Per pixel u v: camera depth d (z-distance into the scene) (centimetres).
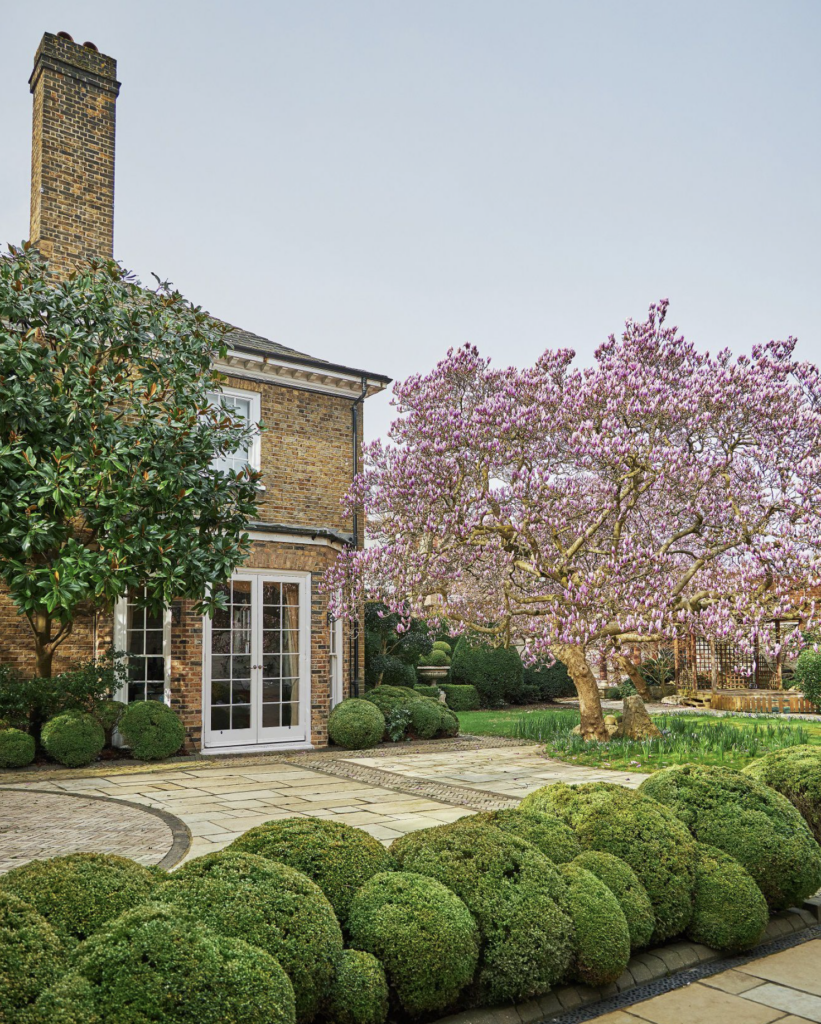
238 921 276
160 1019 224
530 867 372
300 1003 281
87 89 1261
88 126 1258
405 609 1220
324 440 1446
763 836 477
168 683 1171
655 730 1270
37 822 707
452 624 1414
